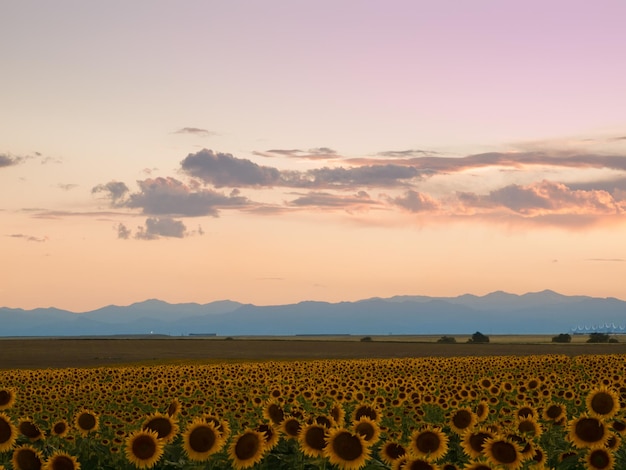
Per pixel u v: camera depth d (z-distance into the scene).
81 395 31.56
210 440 12.76
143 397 30.36
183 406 24.05
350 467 11.87
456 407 22.70
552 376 34.62
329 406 23.92
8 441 13.72
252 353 126.50
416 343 168.00
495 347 138.50
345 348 142.12
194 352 130.75
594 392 15.73
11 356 117.12
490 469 11.77
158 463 13.62
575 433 13.56
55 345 158.12
